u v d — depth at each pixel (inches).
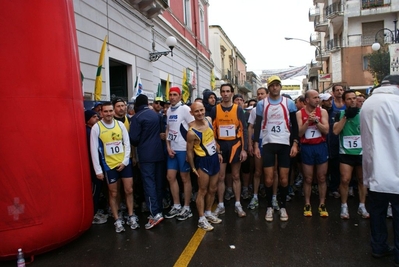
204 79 802.2
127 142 178.4
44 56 139.7
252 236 161.9
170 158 191.9
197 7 737.0
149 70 440.1
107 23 326.6
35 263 140.5
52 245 146.7
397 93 131.2
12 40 132.4
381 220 134.6
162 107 253.3
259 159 203.5
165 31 507.5
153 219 179.9
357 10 1064.2
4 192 133.3
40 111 138.3
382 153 126.9
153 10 419.5
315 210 199.5
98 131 171.9
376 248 134.6
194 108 167.6
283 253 142.2
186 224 183.2
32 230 138.1
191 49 670.5
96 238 167.6
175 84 561.0
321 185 188.1
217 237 162.4
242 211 192.4
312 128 183.0
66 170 146.6
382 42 1023.0
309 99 180.1
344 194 182.7
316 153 182.9
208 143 171.2
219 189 197.0
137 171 217.8
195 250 148.1
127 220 193.2
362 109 138.0
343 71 1099.3
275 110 175.5
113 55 338.6
